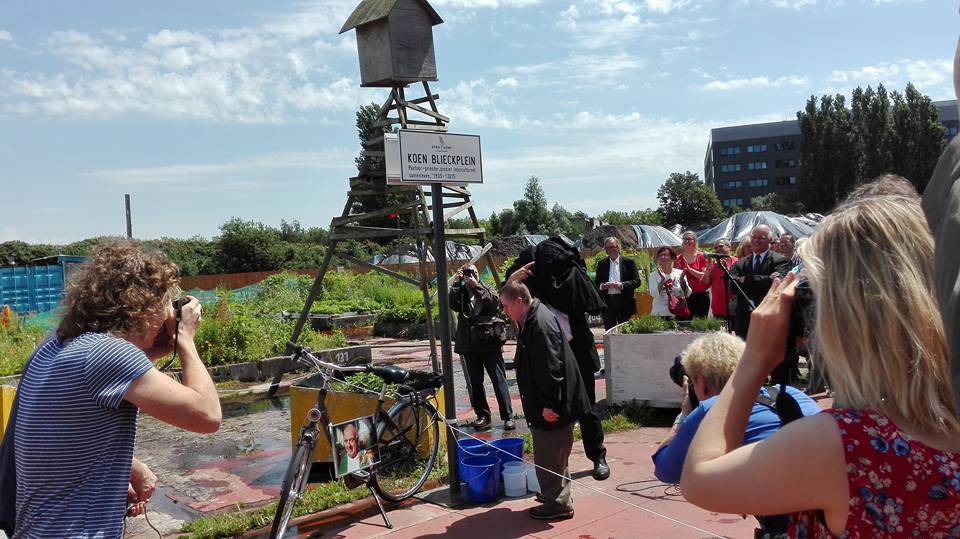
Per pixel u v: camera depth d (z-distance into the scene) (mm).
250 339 13164
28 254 54406
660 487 5594
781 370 1919
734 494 1455
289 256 52688
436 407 6375
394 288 26688
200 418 2336
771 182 130500
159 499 6062
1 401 6047
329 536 4898
